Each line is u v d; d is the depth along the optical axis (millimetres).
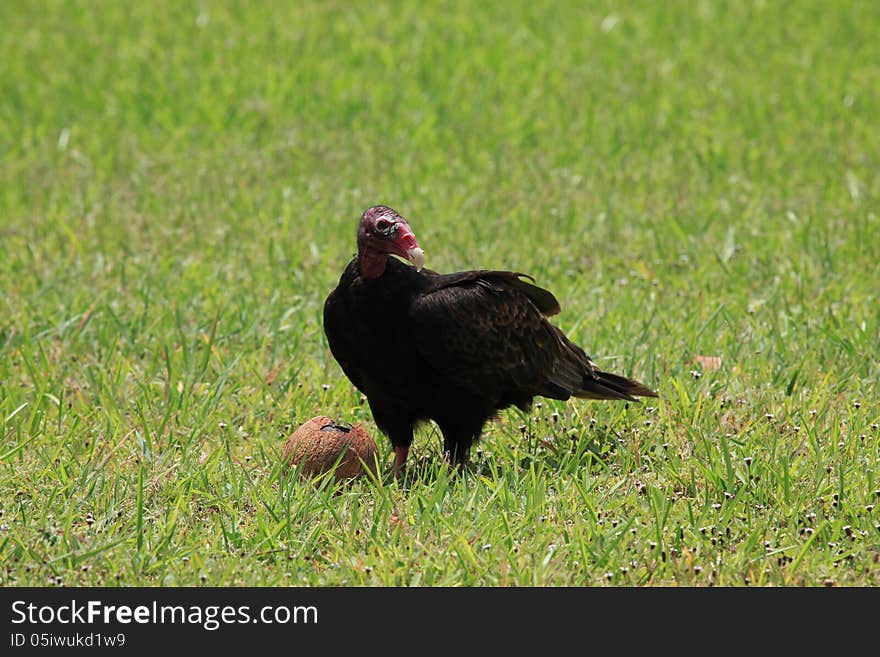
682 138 20938
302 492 9234
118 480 9367
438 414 9891
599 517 9008
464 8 30688
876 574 8320
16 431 10414
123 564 8367
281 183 18672
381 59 26109
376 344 9562
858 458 9891
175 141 20906
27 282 14406
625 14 30234
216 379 11688
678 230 15828
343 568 8367
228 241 15859
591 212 17125
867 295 13766
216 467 9844
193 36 28312
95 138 21094
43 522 8828
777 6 30938
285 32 28406
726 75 25000
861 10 30312
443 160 19453
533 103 23203
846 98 23000
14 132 21500
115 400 11180
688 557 8359
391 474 10086
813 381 11445
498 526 8781
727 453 9648
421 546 8508
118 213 17312
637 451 10031
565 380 10383
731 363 11852
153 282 14312
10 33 28625
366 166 19469
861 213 16641
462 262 15023
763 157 19672
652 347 11930
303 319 13031
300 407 10930
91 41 27828
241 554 8562
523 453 10203
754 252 15375
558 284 14367
